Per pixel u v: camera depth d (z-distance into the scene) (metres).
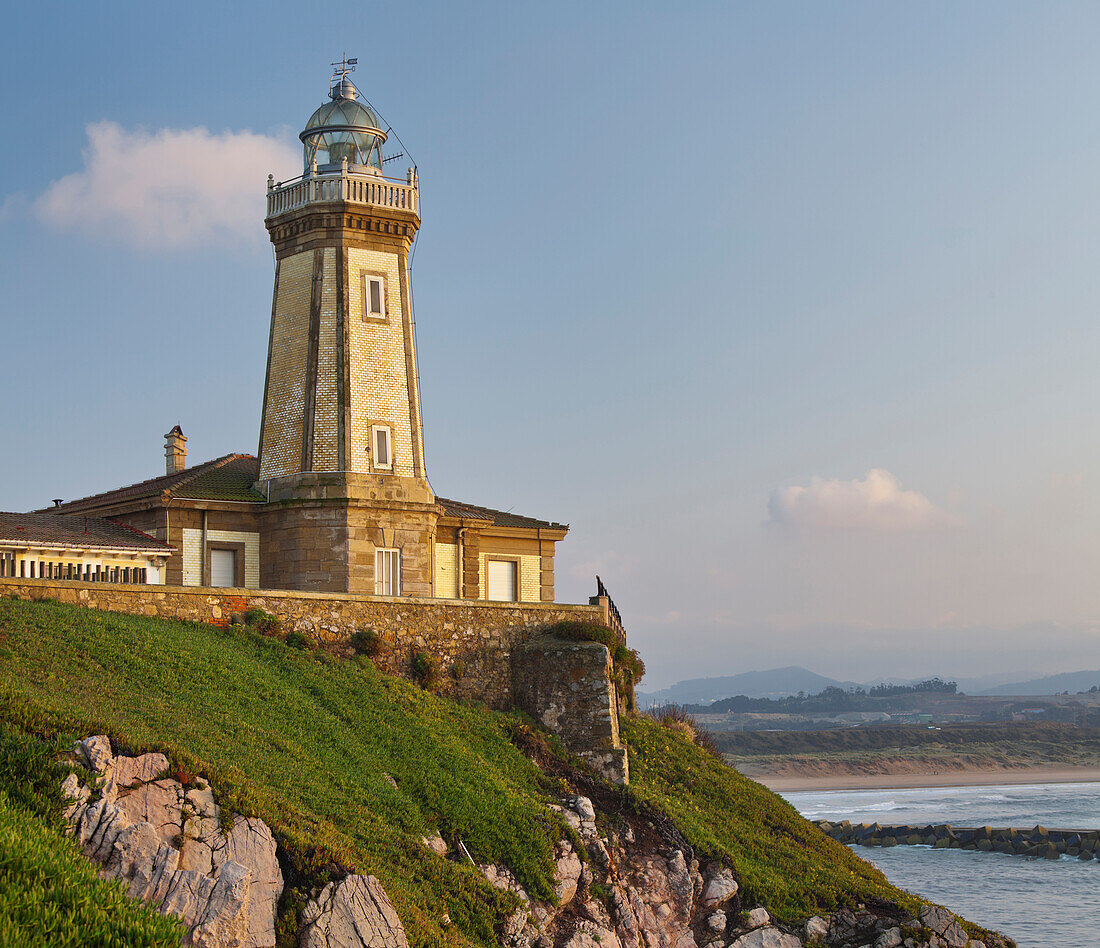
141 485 55.31
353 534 48.91
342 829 28.64
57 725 24.36
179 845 22.95
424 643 42.88
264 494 50.38
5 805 21.11
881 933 38.12
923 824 109.69
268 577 49.75
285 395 51.12
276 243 53.06
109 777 23.22
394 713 37.72
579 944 32.19
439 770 35.16
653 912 36.28
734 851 40.47
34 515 46.84
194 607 38.41
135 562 45.72
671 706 59.66
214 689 33.09
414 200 52.69
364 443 50.09
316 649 39.78
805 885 39.72
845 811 126.69
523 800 35.75
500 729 40.97
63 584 35.97
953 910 67.50
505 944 28.53
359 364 50.72
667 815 40.34
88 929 18.20
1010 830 93.31
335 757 32.72
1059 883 76.00
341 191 51.19
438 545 56.06
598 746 41.91
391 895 26.19
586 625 45.19
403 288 52.59
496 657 44.34
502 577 59.34
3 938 17.28
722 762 49.50
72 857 20.25
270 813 25.45
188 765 24.80
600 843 36.50
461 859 31.58
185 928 19.64
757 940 36.53
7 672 28.69
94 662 31.39
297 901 23.42
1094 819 113.38
